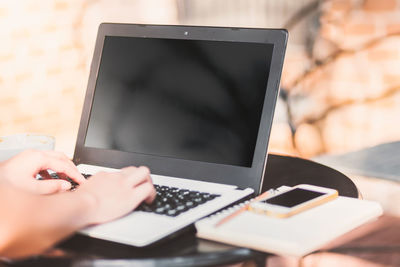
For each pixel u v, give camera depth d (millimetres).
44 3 2328
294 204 736
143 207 761
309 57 2414
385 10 2201
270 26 2461
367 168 2352
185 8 2617
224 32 979
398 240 1703
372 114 2312
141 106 1035
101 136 1060
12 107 2283
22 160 834
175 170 968
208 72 980
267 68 925
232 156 924
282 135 2547
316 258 1577
